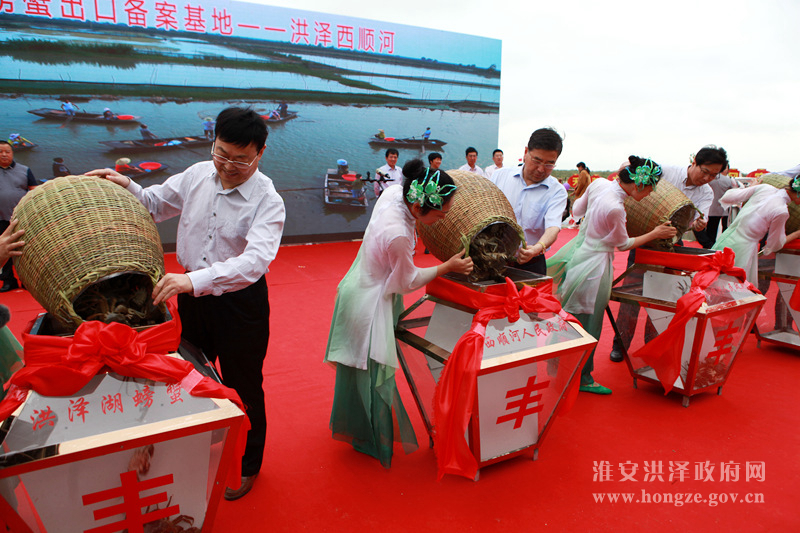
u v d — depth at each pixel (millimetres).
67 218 1563
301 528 2025
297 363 3623
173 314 1689
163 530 1660
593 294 3250
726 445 2693
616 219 3039
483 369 2082
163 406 1506
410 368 2613
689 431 2834
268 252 1937
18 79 6801
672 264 3209
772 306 4188
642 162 2922
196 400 1550
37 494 1434
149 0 7297
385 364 2285
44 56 6875
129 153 7539
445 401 2152
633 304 3264
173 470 1589
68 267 1511
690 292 2982
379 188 8602
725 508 2193
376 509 2150
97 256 1527
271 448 2594
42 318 1769
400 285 2227
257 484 2297
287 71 8320
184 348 1807
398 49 9062
